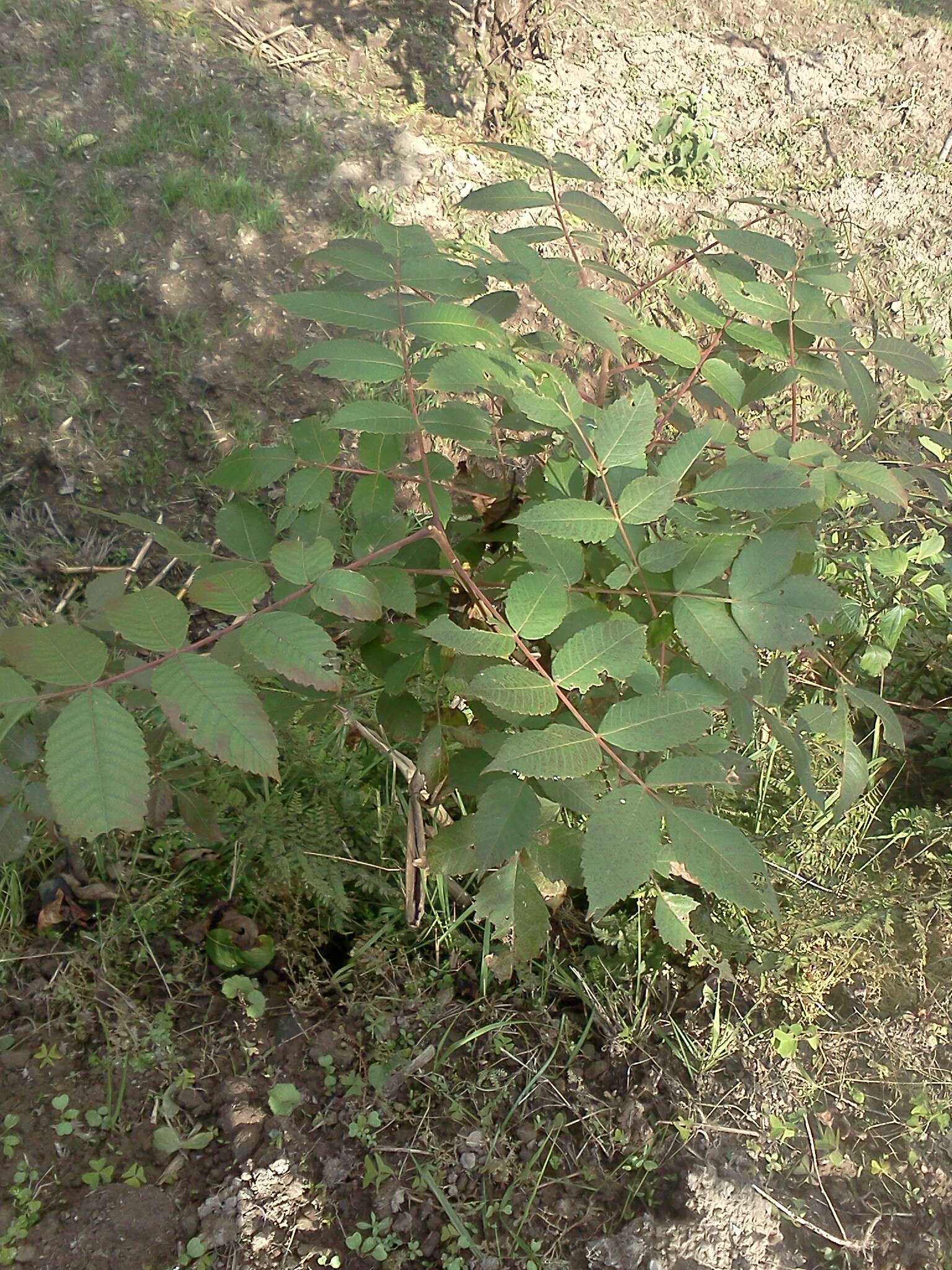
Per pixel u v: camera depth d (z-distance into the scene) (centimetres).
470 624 196
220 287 388
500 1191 212
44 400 347
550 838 176
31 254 374
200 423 358
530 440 206
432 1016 234
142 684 199
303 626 132
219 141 432
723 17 638
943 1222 224
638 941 242
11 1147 204
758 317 188
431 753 182
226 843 253
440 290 163
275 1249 198
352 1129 213
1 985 226
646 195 499
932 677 328
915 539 353
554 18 570
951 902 267
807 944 255
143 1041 222
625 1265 203
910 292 494
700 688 148
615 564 180
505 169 480
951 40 672
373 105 487
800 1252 214
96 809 114
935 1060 247
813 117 586
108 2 472
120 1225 196
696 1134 224
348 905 236
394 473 185
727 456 169
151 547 330
